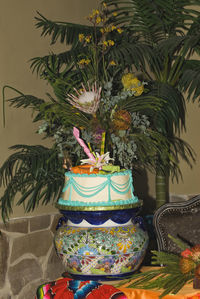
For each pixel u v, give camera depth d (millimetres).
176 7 3404
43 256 3393
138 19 3535
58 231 2078
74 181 2027
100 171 2053
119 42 3465
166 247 2543
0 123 3160
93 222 1970
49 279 3424
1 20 3205
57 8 3605
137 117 2340
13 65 3268
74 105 2230
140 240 1995
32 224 3316
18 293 3176
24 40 3357
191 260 1867
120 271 1959
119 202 1967
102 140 2162
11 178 3088
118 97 2316
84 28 3359
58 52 3623
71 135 2414
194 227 2545
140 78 4164
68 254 1971
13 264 3158
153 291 1807
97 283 1844
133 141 2328
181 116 4262
